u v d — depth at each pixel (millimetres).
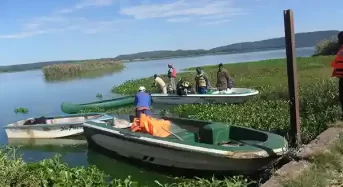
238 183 6609
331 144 7141
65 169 7324
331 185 5773
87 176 7234
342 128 8531
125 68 92875
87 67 83062
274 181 6008
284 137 9109
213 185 6875
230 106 17000
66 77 67375
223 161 8445
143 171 10359
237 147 8430
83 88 39312
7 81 77500
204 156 8703
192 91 19953
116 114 18953
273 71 33438
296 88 8391
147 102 12109
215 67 49156
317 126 9695
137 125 10977
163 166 9953
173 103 20391
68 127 14656
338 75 8898
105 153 12078
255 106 15852
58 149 13320
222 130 9742
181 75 38594
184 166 9375
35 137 14969
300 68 31391
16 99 32812
